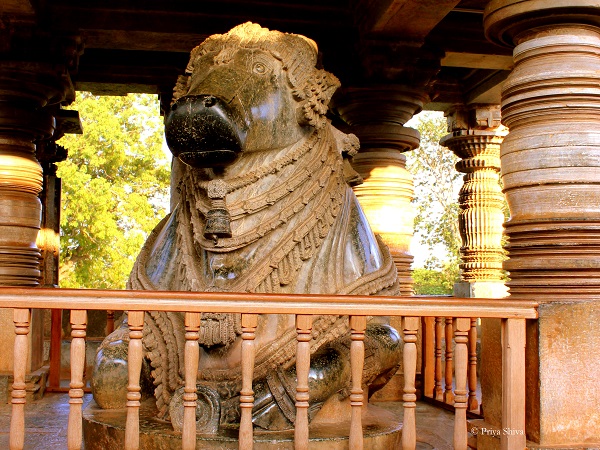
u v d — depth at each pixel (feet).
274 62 13.87
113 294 10.78
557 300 12.52
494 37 14.32
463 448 11.72
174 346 12.98
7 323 19.20
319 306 11.10
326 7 22.80
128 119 80.18
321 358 12.58
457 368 11.83
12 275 19.47
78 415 10.71
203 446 11.35
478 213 32.24
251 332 10.98
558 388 12.27
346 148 15.25
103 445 12.31
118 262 73.41
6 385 18.72
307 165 13.82
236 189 13.39
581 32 13.04
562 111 12.84
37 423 16.33
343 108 23.81
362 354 11.29
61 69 20.51
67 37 20.94
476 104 29.89
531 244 12.92
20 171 19.77
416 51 22.20
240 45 13.97
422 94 23.43
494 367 13.33
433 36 23.30
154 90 28.55
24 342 10.69
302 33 22.85
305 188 13.66
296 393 11.23
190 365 10.90
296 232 13.23
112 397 13.44
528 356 12.57
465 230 32.65
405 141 23.72
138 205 76.07
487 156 31.45
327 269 13.44
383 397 19.51
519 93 13.20
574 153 12.72
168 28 21.75
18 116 19.80
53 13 20.95
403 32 21.48
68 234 73.15
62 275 72.95
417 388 19.67
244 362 10.95
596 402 12.35
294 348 12.42
